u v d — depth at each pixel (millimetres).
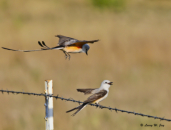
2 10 31156
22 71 14672
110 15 31641
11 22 25375
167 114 10656
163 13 33812
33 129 9789
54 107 10891
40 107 11070
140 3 42156
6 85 12844
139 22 27672
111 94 12266
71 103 11203
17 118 10250
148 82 13789
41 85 13148
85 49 8289
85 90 8367
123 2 37938
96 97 7734
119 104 11367
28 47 18938
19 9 31844
